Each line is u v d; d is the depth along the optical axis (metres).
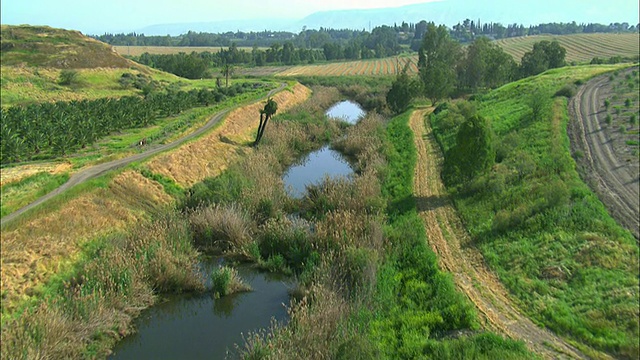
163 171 32.41
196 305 20.56
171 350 17.53
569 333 15.94
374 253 21.16
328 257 21.28
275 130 49.75
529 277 19.55
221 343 17.98
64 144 35.16
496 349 14.91
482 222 25.53
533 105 44.22
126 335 18.31
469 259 22.02
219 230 25.66
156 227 24.27
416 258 21.94
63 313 17.56
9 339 15.90
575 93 50.59
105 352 17.11
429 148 44.97
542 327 16.42
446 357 14.84
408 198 30.52
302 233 24.52
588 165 29.95
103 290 19.30
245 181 32.44
